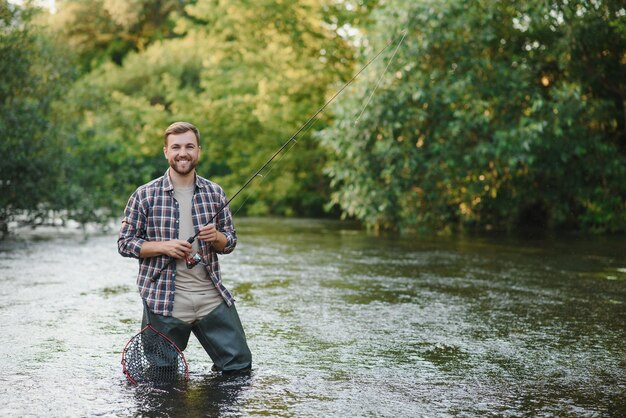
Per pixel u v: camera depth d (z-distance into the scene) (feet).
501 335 18.49
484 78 46.73
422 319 20.43
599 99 48.19
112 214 48.70
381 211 48.52
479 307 22.38
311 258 35.19
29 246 39.58
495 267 32.17
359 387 13.74
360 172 47.73
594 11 44.98
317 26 73.82
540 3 44.88
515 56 47.62
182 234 14.75
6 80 42.98
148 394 13.10
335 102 47.98
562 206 52.16
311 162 75.46
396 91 45.98
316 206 77.87
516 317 20.89
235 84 77.46
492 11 45.57
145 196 14.76
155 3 122.93
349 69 71.56
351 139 47.39
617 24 43.96
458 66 46.57
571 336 18.47
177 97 78.95
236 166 77.82
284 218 72.90
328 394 13.25
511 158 43.83
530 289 26.00
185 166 14.80
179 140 14.76
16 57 43.16
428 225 50.52
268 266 31.89
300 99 74.95
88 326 18.94
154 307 14.46
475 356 16.30
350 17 69.92
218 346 14.70
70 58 47.47
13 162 42.29
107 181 50.34
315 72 72.95
